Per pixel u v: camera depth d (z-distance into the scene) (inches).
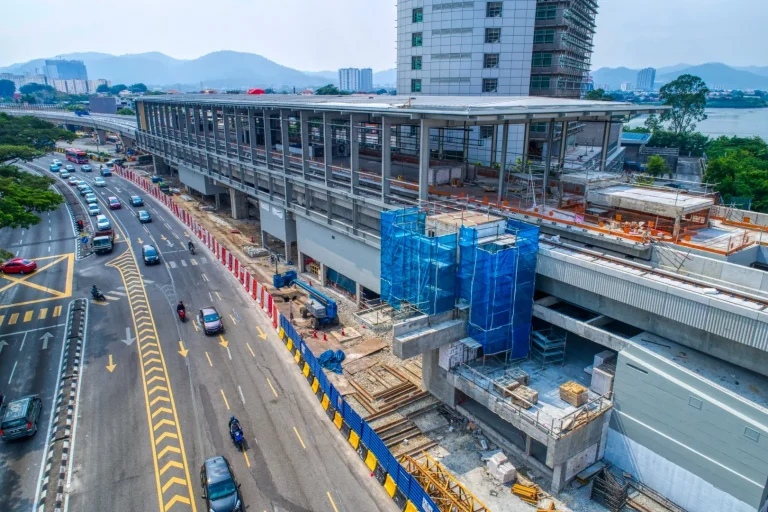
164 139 3612.2
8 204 1711.4
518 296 1105.4
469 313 1128.8
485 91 2979.8
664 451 912.3
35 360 1437.0
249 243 2490.2
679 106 5565.9
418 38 3105.3
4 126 3693.4
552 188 1630.2
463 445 1113.4
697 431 856.3
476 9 2859.3
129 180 4136.3
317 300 1653.5
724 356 888.3
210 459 1002.7
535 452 1049.5
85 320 1684.3
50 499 959.6
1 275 2085.4
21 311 1752.0
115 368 1400.1
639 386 931.3
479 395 1077.1
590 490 965.2
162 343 1539.1
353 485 1005.2
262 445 1109.7
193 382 1338.6
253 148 2269.9
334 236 1791.3
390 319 1258.6
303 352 1395.2
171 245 2491.4
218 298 1872.5
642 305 952.9
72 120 6304.1
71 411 1211.9
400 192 1593.3
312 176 1860.2
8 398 1258.0
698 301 867.4
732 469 820.6
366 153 2485.2
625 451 981.8
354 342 1540.4
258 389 1315.2
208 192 3070.9
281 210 2122.3
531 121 1412.4
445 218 1178.0
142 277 2071.9
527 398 1000.9
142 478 1013.2
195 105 2856.8
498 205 1400.1
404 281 1192.2
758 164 3203.7
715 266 967.0
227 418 1197.1
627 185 1293.1
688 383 858.8
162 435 1135.0
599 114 1521.9
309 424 1184.2
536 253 1102.4
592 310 1090.1
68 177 4136.3
